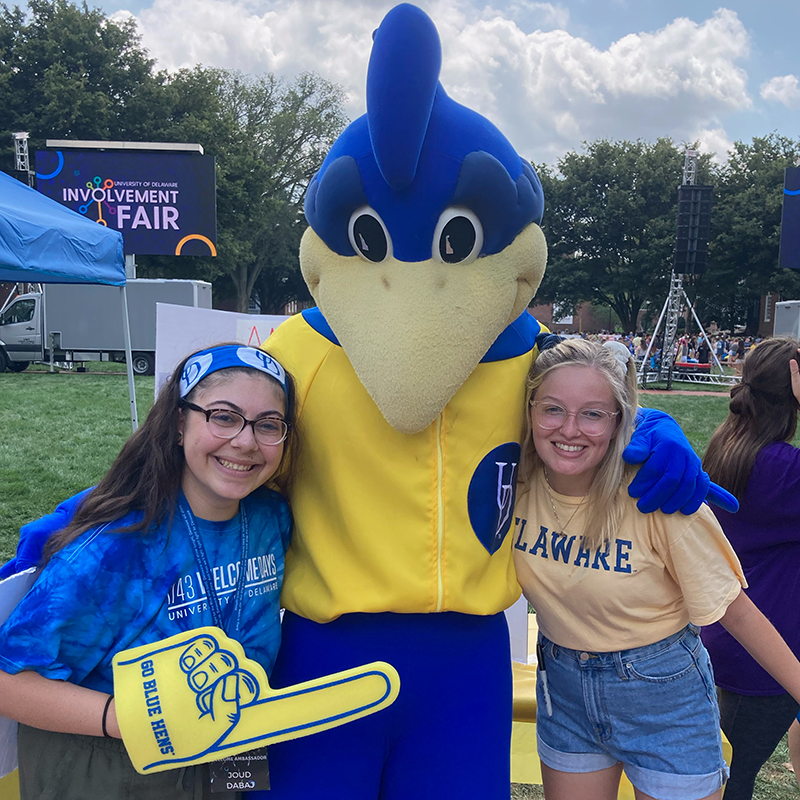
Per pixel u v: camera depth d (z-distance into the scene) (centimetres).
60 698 113
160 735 108
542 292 3425
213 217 1446
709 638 193
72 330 1612
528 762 224
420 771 137
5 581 122
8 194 473
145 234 1441
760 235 2848
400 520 135
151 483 124
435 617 139
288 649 142
